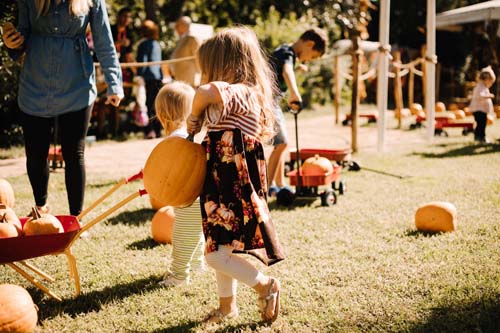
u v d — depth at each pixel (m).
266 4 20.20
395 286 3.67
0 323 2.86
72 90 4.57
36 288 3.79
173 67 11.31
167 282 3.83
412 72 16.83
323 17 18.11
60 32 4.52
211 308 3.45
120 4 15.16
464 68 25.14
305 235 4.90
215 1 18.31
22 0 4.49
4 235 3.29
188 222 3.78
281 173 6.62
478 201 6.03
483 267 3.96
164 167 3.12
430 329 3.05
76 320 3.29
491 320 3.11
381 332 3.04
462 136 12.52
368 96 22.72
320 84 20.53
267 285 3.15
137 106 11.71
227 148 3.07
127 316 3.35
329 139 12.19
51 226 3.44
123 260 4.32
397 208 5.86
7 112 10.90
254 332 3.10
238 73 3.22
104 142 11.51
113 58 4.79
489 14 15.27
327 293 3.60
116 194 6.61
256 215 3.01
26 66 4.55
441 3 26.20
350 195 6.56
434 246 4.52
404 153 9.95
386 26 9.99
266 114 3.27
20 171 8.16
